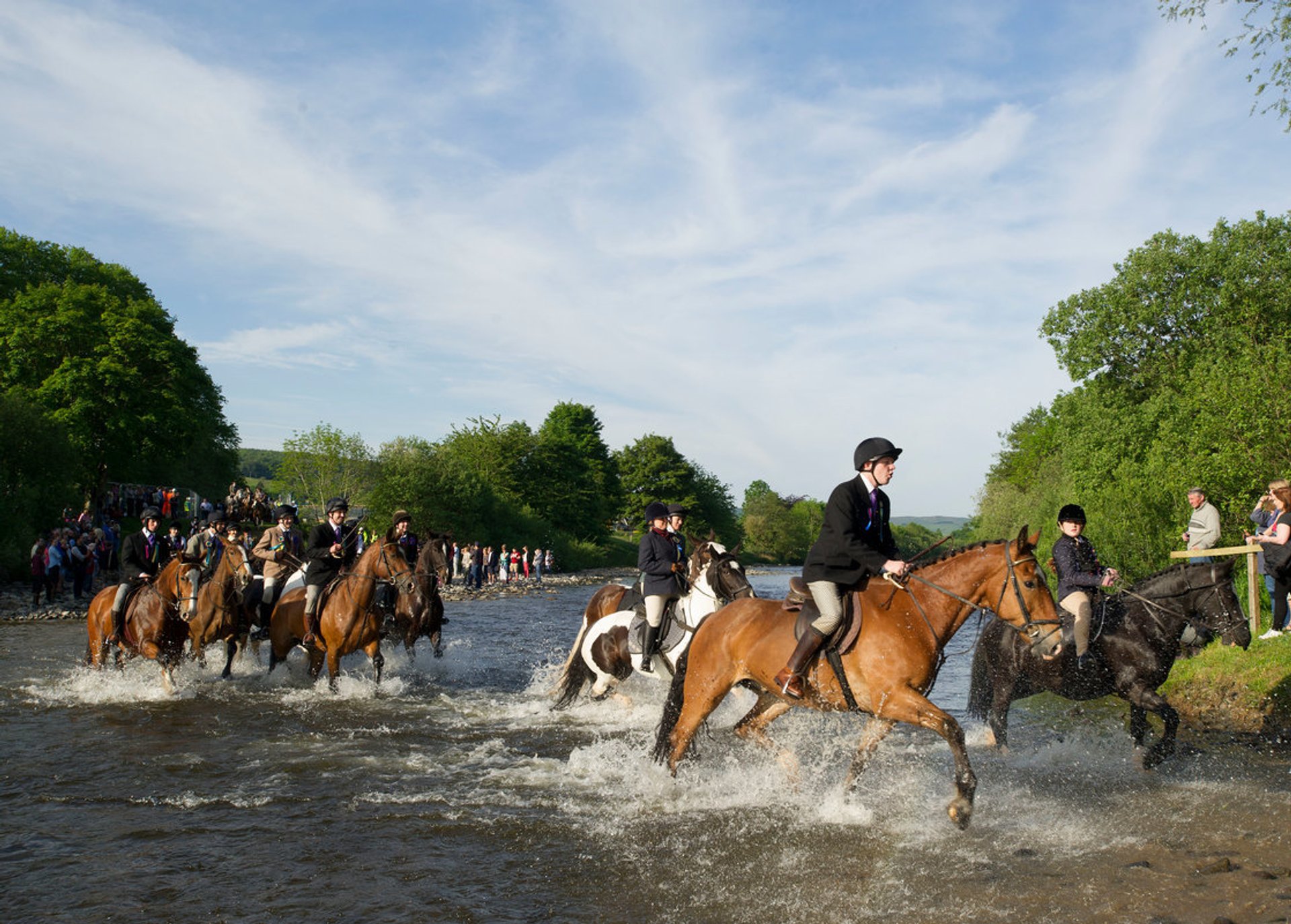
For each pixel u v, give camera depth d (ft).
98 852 20.79
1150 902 17.76
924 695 22.95
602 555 265.13
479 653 58.44
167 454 159.33
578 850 21.25
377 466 203.82
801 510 483.92
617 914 17.65
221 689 41.91
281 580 46.34
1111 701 41.14
